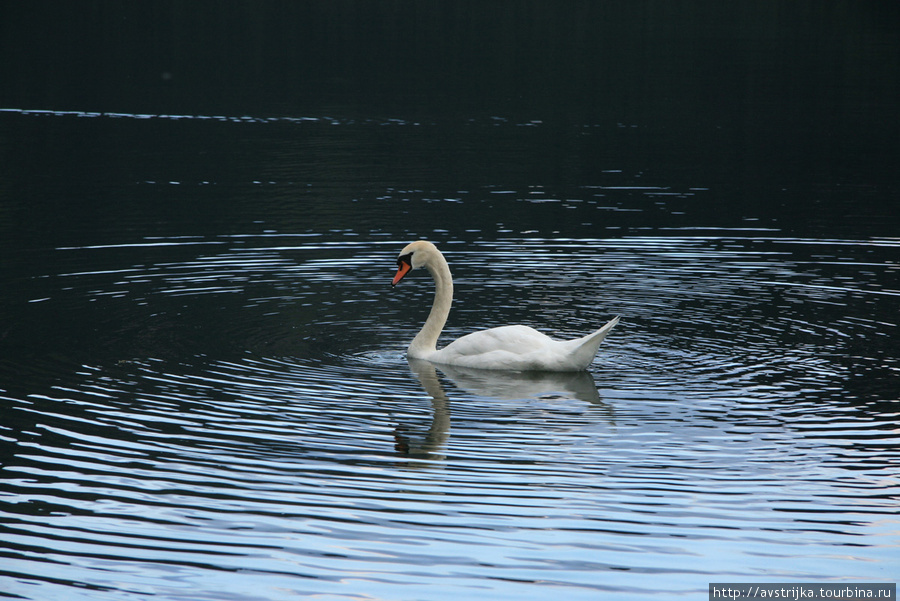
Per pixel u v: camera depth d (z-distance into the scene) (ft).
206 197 89.25
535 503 33.06
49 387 42.80
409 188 94.84
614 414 40.65
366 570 29.14
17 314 53.83
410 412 40.86
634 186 96.73
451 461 36.17
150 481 34.35
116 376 44.37
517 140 123.65
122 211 82.89
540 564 29.53
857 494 33.65
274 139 122.72
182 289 59.67
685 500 33.35
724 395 42.80
